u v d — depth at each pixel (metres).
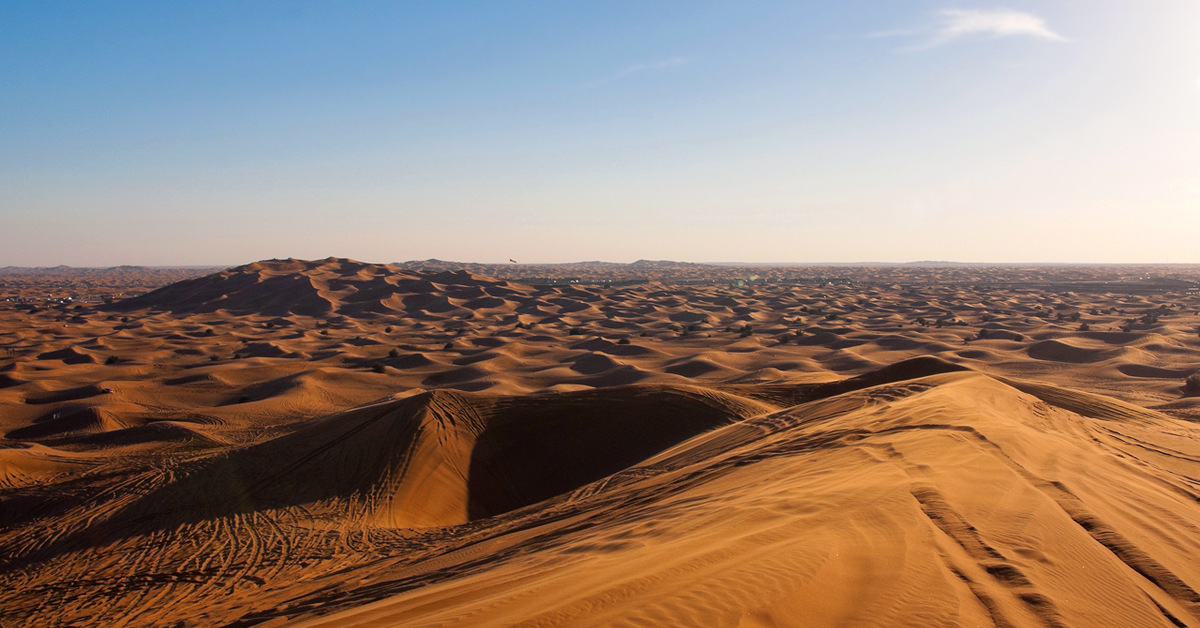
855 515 9.22
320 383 57.72
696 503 12.12
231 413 46.47
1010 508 9.84
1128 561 8.29
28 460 30.97
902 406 20.72
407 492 22.55
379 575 13.21
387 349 83.69
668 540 9.02
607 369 66.69
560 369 67.25
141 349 84.81
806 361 68.88
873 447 14.92
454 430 27.11
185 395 54.81
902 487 10.77
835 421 20.14
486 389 54.56
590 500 17.39
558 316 129.75
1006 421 18.66
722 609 5.86
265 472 24.09
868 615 6.01
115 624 13.35
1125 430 23.03
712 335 96.38
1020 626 5.99
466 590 8.34
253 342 94.12
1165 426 26.72
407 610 7.78
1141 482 13.24
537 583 7.70
